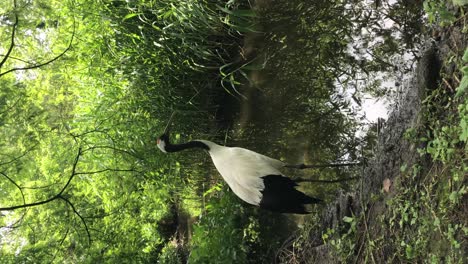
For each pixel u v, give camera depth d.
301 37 2.43
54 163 3.24
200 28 2.37
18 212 3.25
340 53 2.36
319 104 2.52
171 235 4.93
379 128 2.14
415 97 1.84
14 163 3.04
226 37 2.50
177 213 4.89
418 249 1.59
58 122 3.43
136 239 3.96
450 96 1.58
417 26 2.02
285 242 2.88
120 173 3.22
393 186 1.87
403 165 1.76
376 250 1.90
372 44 2.24
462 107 1.38
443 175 1.54
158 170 3.11
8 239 3.28
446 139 1.50
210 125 2.92
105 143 3.05
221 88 2.76
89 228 3.42
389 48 2.17
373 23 2.22
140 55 2.63
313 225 2.62
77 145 3.16
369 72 2.28
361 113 2.35
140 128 2.93
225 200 3.10
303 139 2.63
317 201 2.19
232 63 2.45
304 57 2.46
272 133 2.74
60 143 3.26
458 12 1.55
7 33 2.72
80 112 3.20
